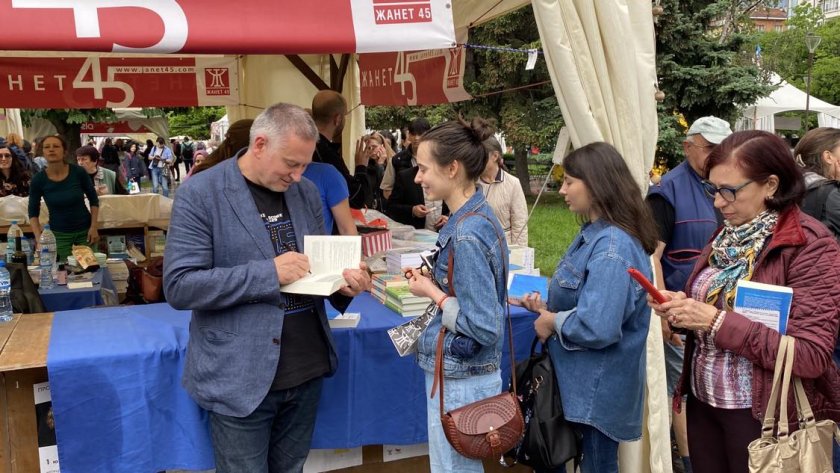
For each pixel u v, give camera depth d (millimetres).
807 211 3064
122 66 6695
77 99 6578
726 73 13406
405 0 2572
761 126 16578
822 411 1896
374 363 2625
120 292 5156
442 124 2068
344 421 2609
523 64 16188
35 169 7684
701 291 2066
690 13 14352
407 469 2852
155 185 21188
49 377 2154
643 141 3043
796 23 31375
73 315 2777
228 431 2061
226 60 7000
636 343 2332
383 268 3490
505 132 17094
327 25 2496
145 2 2287
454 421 2045
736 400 1970
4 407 2254
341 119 3824
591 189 2271
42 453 2307
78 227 5629
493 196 4863
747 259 1942
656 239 2320
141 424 2289
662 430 3023
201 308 1946
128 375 2256
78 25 2195
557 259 10227
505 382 2824
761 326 1819
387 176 6305
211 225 1991
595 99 2863
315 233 2273
